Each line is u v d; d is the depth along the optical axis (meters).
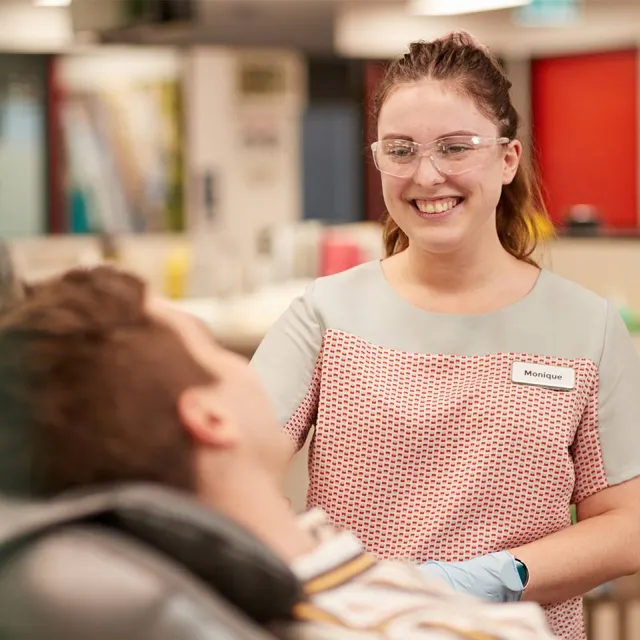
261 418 0.97
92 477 0.90
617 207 9.37
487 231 1.83
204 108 8.34
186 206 8.31
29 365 0.90
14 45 7.36
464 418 1.76
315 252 5.76
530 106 9.65
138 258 5.59
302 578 0.95
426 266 1.84
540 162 1.99
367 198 8.70
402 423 1.76
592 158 9.43
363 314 1.85
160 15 4.45
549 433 1.75
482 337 1.81
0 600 0.79
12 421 0.90
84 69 7.71
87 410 0.89
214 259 5.15
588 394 1.79
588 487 1.81
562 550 1.70
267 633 0.89
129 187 8.05
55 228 7.71
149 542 0.84
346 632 0.90
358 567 0.99
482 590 1.62
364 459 1.77
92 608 0.77
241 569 0.85
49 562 0.79
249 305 4.78
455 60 1.74
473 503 1.73
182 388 0.92
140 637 0.76
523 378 1.78
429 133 1.71
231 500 0.94
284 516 0.99
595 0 9.00
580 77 9.38
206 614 0.78
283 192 8.66
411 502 1.75
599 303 1.85
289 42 5.31
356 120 8.70
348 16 8.53
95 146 7.84
